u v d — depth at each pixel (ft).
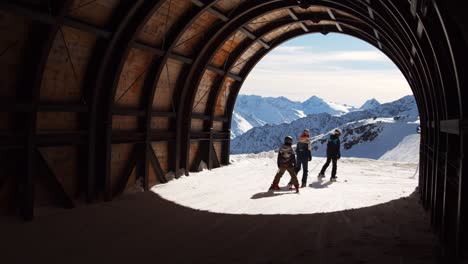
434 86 21.25
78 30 26.63
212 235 21.79
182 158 45.70
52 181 26.50
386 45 40.60
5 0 20.03
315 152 506.07
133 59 33.63
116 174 33.71
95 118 29.66
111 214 26.58
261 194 36.24
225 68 51.26
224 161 58.23
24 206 23.39
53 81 26.48
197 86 44.96
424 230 22.84
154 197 33.24
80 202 28.89
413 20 19.63
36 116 23.86
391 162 72.02
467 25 9.49
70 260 17.08
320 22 52.80
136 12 30.48
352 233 22.12
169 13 34.55
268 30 50.37
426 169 29.78
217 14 38.83
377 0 25.04
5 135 22.41
